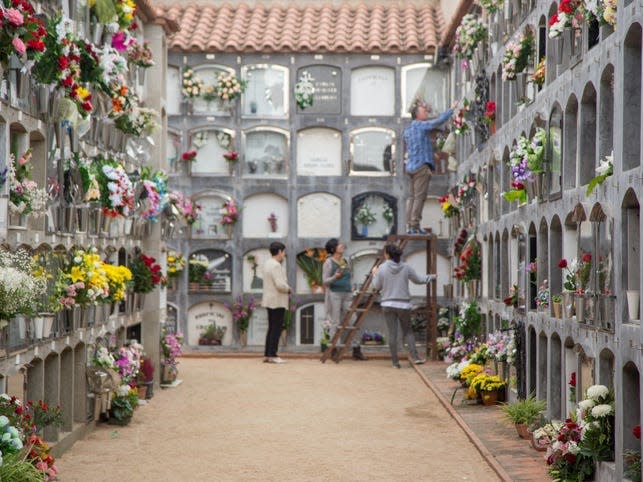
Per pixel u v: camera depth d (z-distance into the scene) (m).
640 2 5.50
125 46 9.12
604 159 6.43
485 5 10.83
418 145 14.92
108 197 8.64
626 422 5.84
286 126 16.09
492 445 7.73
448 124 15.27
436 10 17.19
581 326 6.91
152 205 10.12
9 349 6.34
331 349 14.50
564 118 7.52
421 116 15.31
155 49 11.55
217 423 9.03
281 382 11.96
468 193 12.85
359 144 16.14
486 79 11.79
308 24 16.59
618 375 5.93
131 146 10.44
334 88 16.14
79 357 8.38
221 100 16.12
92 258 7.95
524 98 9.06
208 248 16.03
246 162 16.14
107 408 8.80
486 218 11.80
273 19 16.78
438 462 7.32
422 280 14.01
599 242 6.45
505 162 10.45
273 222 16.08
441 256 15.97
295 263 16.09
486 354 10.36
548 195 8.08
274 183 16.09
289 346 15.98
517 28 9.80
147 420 9.20
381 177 16.09
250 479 6.77
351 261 16.05
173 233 11.94
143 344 11.20
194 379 12.27
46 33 6.21
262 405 10.09
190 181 16.02
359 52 16.05
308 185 16.11
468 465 7.21
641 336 5.49
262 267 16.09
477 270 12.22
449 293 15.42
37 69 6.73
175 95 16.08
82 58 7.74
